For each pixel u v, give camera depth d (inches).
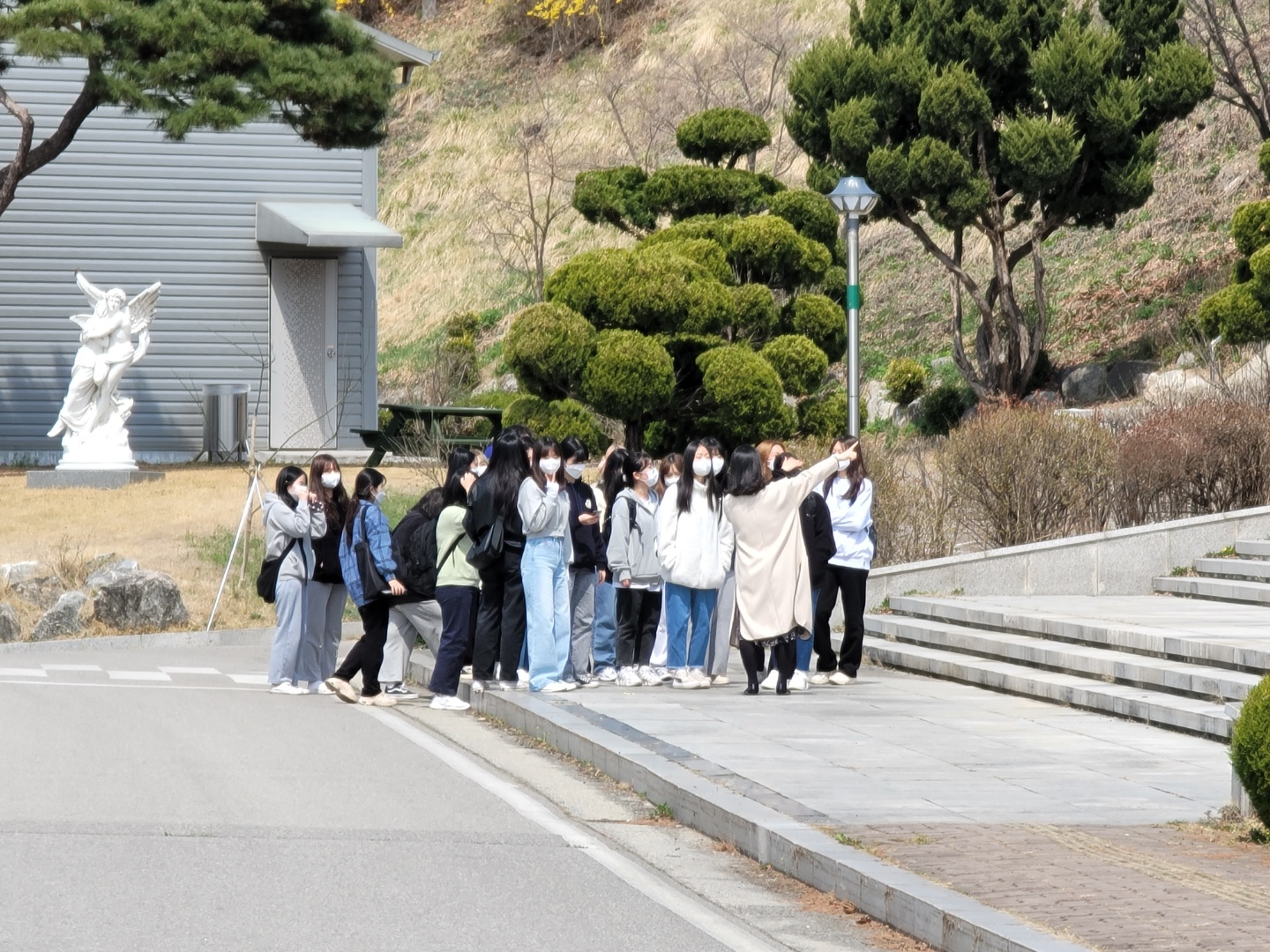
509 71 5492.1
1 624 1620.3
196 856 699.4
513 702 1112.8
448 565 1194.0
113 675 1376.7
